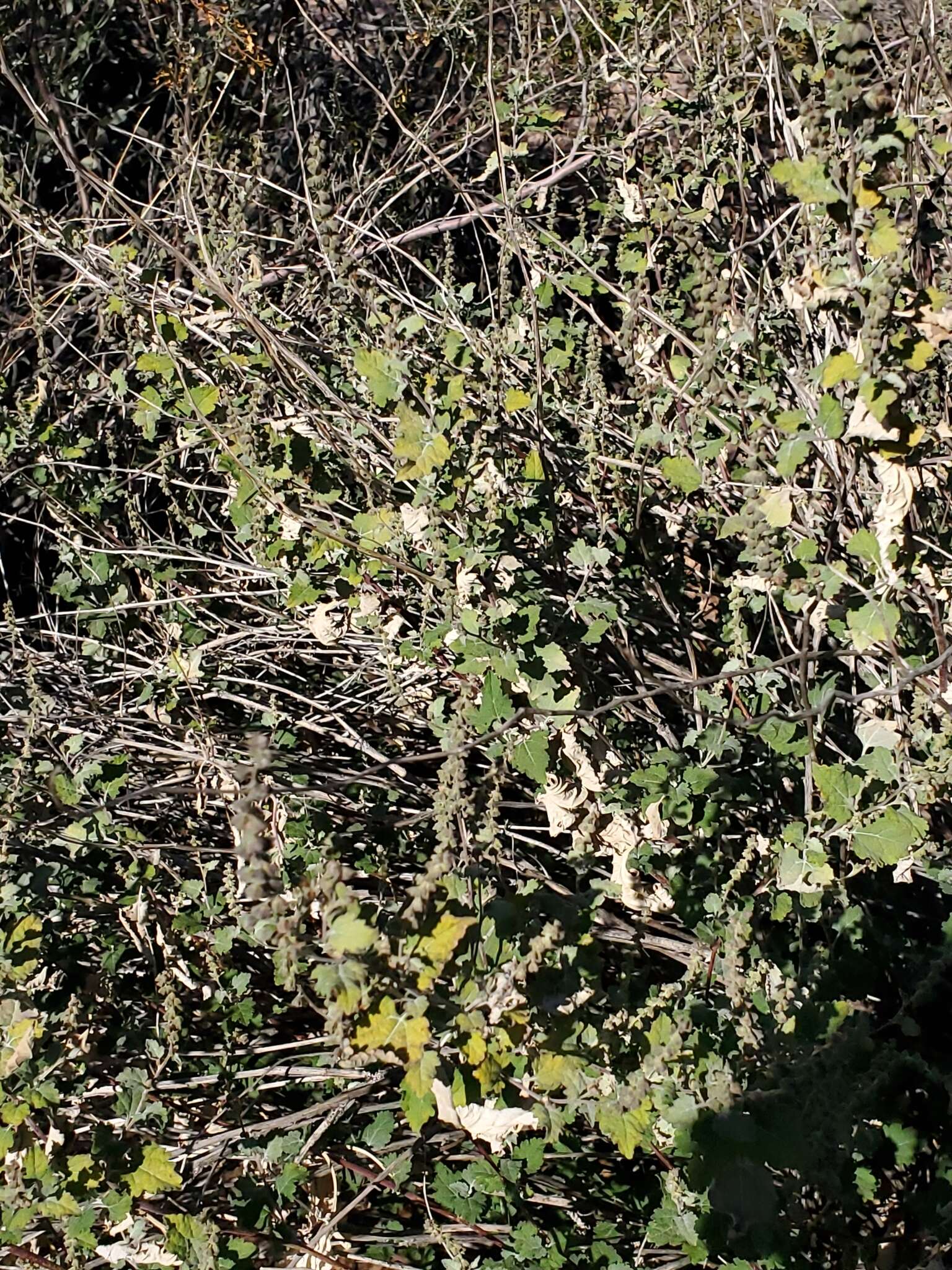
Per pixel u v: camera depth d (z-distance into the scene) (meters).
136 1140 2.10
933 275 2.51
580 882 2.56
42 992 2.32
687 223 2.66
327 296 3.06
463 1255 2.16
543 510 2.60
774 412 2.15
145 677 3.14
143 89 5.25
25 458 3.31
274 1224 2.14
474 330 2.78
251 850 1.52
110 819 2.52
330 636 2.81
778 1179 1.86
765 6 2.62
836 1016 1.93
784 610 2.73
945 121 2.44
